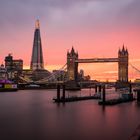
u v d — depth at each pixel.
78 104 119.81
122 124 66.75
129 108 102.44
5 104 123.56
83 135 54.62
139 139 45.38
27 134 54.94
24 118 76.25
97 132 57.03
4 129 59.84
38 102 133.12
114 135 54.66
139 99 135.50
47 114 85.19
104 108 102.56
